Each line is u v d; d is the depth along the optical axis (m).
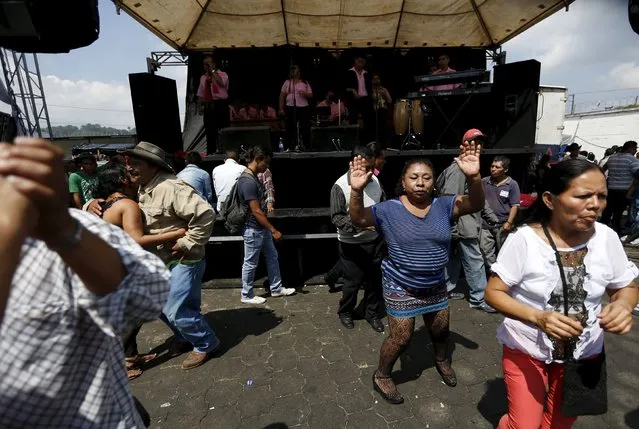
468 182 2.06
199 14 6.27
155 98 5.71
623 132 19.95
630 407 2.40
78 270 0.69
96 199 2.46
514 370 1.61
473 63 7.79
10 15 0.63
